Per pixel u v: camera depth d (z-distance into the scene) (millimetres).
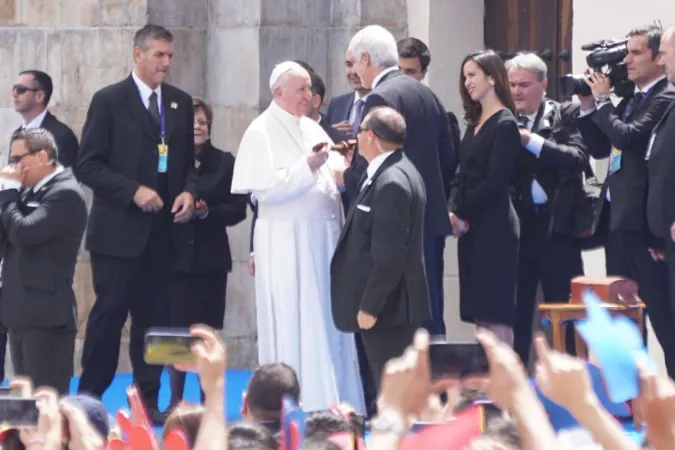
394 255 26062
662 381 8969
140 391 32781
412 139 28859
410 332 26609
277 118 29844
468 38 38594
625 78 29281
